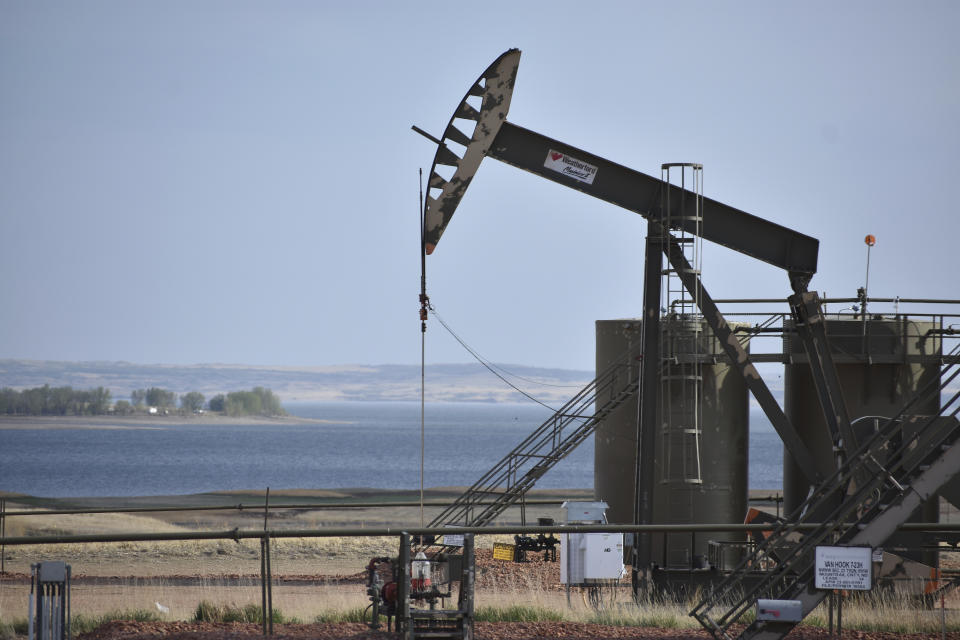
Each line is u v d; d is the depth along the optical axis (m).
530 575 93.38
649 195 90.50
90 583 88.12
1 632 56.50
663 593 85.25
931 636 56.12
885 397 97.50
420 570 56.56
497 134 88.81
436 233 87.94
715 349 98.94
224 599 72.19
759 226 92.25
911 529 52.97
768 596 55.56
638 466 89.62
